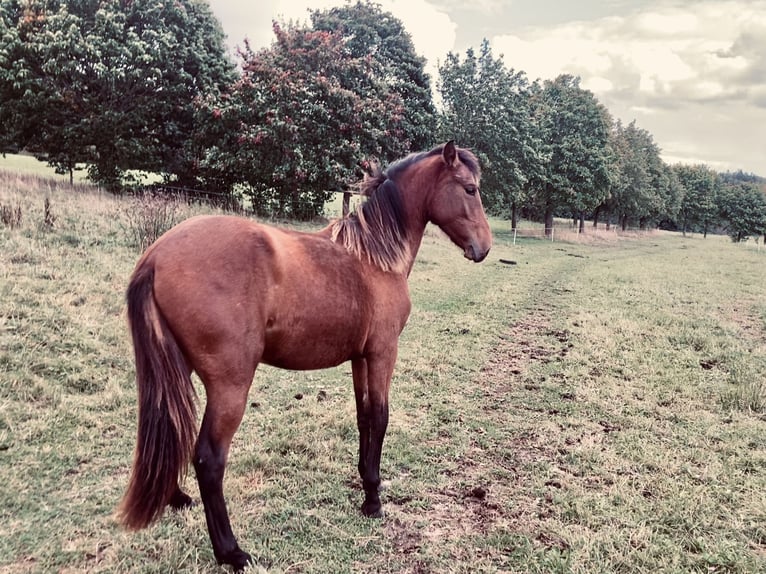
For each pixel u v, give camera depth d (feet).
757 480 11.82
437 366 19.39
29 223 26.71
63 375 14.34
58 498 9.77
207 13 52.75
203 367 7.73
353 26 60.95
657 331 25.93
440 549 9.25
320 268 8.82
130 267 24.13
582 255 67.97
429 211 11.05
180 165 51.62
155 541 8.94
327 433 13.51
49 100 44.09
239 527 9.48
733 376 19.20
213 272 7.66
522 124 79.41
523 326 26.32
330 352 9.16
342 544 9.27
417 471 12.01
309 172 47.75
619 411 15.90
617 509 10.59
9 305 16.89
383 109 50.24
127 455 11.52
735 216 189.98
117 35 44.70
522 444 13.64
